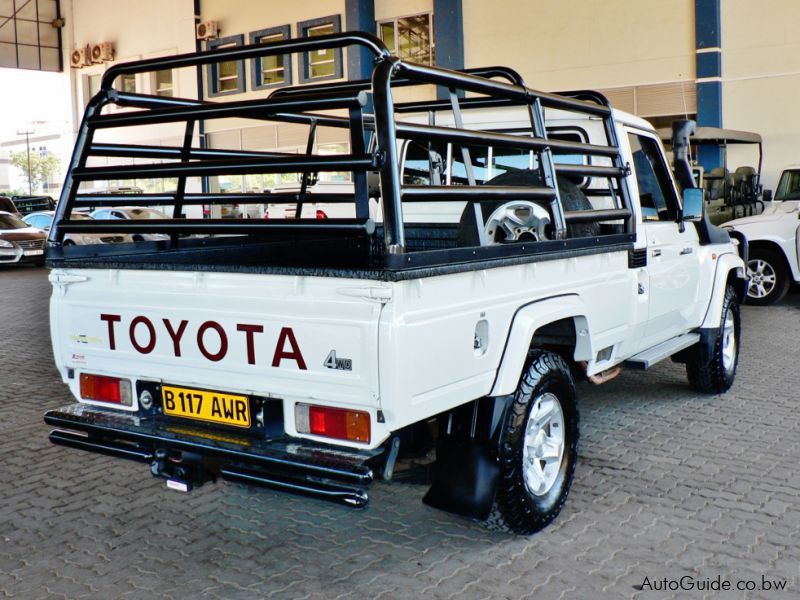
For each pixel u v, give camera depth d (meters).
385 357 2.73
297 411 3.04
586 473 4.51
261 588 3.24
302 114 4.97
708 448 4.95
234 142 25.17
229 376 3.15
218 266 3.08
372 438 2.86
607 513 3.94
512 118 5.09
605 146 4.33
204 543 3.70
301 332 2.93
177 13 27.02
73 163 3.74
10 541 3.76
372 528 3.82
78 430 3.42
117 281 3.42
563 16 19.06
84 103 31.64
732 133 13.91
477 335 3.20
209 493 4.35
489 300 3.20
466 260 3.01
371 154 2.77
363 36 2.83
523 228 3.86
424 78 2.97
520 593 3.15
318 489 2.87
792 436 5.17
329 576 3.33
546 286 3.60
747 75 17.00
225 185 23.97
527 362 3.58
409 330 2.78
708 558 3.44
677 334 5.57
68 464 4.89
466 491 3.32
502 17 19.84
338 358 2.85
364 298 2.77
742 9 16.91
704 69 17.27
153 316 3.32
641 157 5.16
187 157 4.39
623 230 4.48
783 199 12.15
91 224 3.55
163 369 3.33
